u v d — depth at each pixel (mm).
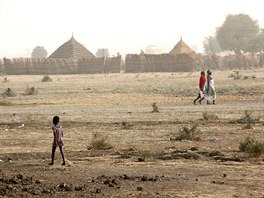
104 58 131625
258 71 98938
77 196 13305
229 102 44812
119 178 15445
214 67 130000
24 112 39500
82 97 54281
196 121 31812
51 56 138750
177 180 15148
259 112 36188
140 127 29625
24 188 14062
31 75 124625
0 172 16703
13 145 23969
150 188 14094
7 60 128375
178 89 61094
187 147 22281
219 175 16031
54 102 48812
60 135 18203
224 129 28062
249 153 19812
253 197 13125
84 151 21812
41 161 19125
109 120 33219
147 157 19797
